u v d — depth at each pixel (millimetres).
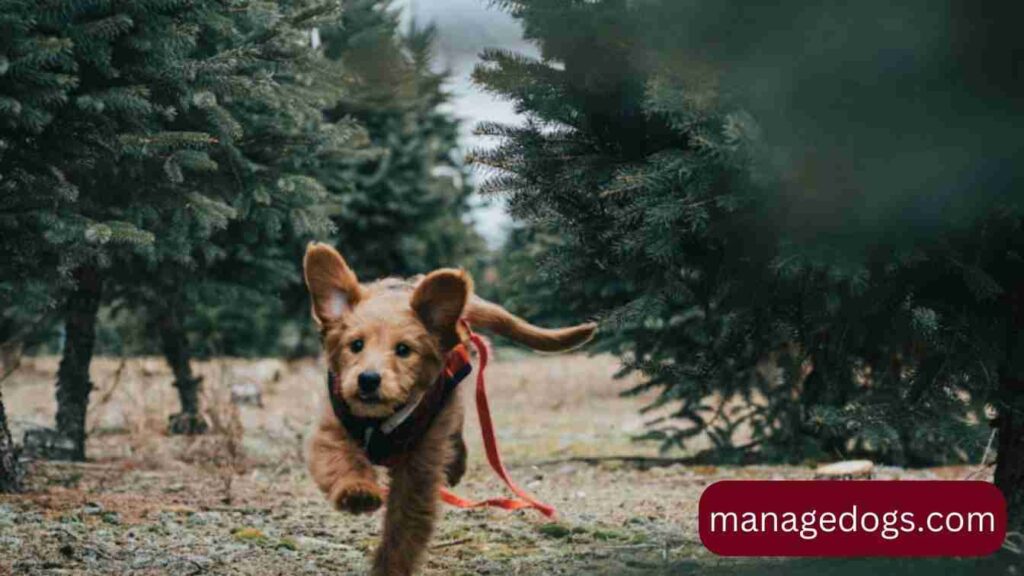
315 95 6746
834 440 8594
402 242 15602
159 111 5859
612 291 7777
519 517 6078
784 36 3604
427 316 4059
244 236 7527
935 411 4316
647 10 3955
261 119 7004
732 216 4125
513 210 4863
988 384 4090
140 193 6184
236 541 5258
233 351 17547
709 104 3947
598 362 20094
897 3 3469
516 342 4754
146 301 8852
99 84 5605
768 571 4312
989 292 3826
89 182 6184
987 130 3543
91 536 5195
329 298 4094
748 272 4414
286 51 6312
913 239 3887
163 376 12969
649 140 4590
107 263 6191
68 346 8219
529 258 9344
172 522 5715
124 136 5535
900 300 4125
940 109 3586
